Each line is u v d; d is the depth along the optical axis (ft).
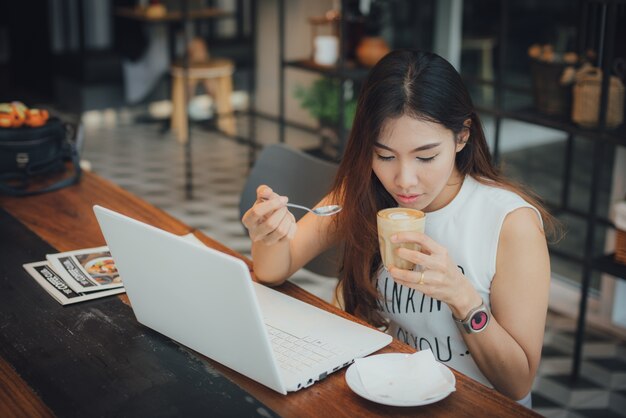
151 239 5.08
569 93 10.98
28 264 6.89
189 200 17.51
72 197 8.52
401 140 5.37
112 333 5.73
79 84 24.40
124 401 4.91
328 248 7.23
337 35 15.24
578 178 18.79
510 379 5.63
